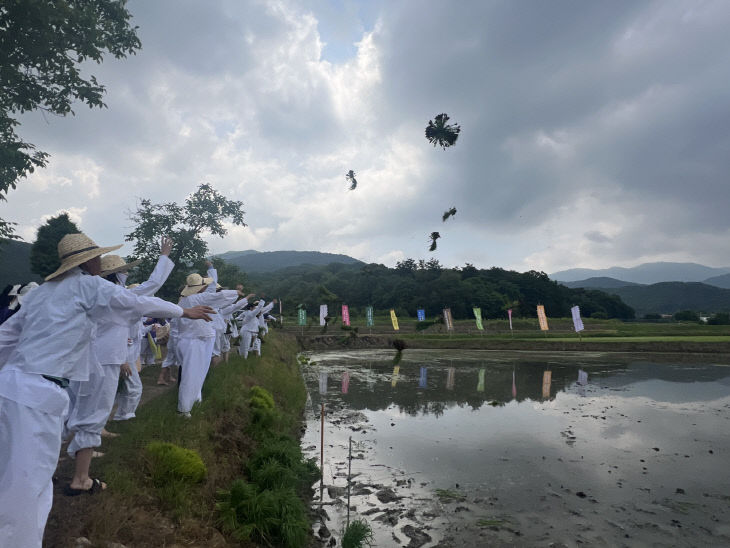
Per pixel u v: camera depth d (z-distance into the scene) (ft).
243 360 41.83
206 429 21.04
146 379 32.78
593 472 25.38
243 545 15.08
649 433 33.71
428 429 34.58
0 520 7.72
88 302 10.09
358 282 310.65
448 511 20.07
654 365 79.92
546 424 36.37
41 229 65.51
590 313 339.36
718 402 45.85
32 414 8.37
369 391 51.93
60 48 40.09
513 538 17.65
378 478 24.08
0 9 35.58
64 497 12.51
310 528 17.94
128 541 11.59
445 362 85.76
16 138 40.22
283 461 21.50
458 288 272.31
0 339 9.28
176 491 14.98
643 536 17.95
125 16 47.55
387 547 16.83
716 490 22.91
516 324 183.83
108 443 17.28
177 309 11.36
